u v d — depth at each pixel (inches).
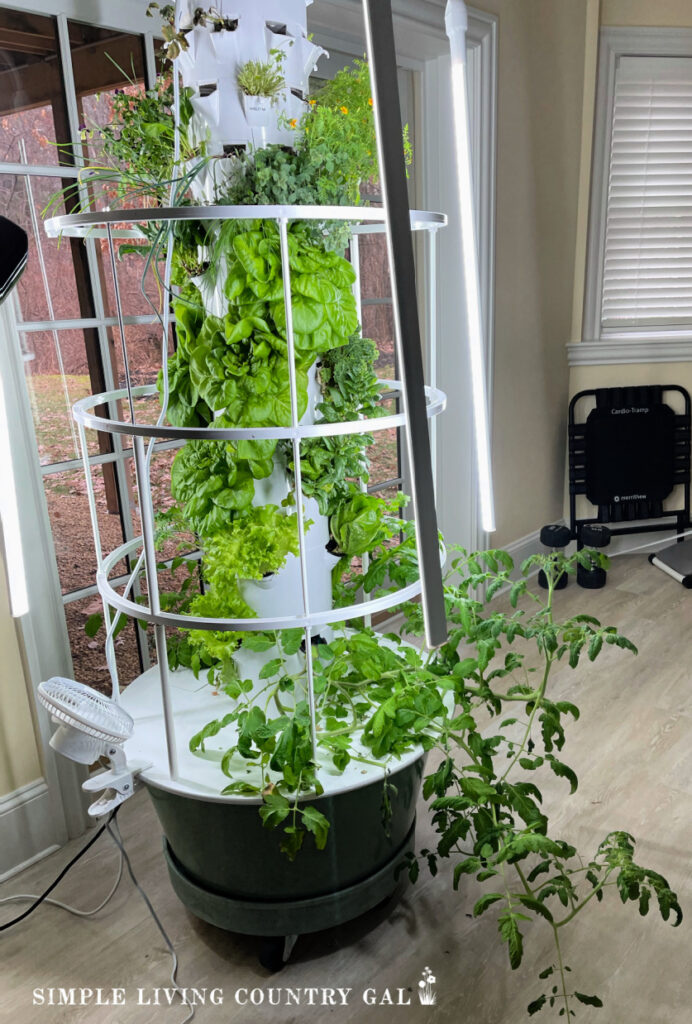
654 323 146.1
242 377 55.4
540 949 62.4
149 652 88.5
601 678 103.1
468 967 61.1
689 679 102.0
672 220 140.3
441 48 103.4
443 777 56.6
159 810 60.1
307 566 63.7
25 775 73.7
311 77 95.0
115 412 80.0
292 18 56.2
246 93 53.6
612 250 141.6
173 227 56.4
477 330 59.8
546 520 145.8
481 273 115.3
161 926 64.6
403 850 63.6
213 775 56.7
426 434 39.1
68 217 47.3
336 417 61.8
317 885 58.9
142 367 82.2
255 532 57.6
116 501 83.0
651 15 129.9
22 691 72.1
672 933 63.6
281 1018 57.4
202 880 61.2
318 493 61.6
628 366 144.0
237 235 52.3
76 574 81.0
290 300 47.8
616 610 124.0
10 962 63.4
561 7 121.5
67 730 54.4
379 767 56.7
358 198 57.9
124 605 55.3
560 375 141.6
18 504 68.4
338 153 54.2
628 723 92.5
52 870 73.5
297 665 65.4
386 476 120.6
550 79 122.5
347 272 57.5
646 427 140.4
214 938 65.3
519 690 66.4
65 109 70.2
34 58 67.1
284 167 51.2
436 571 40.7
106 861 74.6
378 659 61.4
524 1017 56.6
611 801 78.9
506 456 130.6
